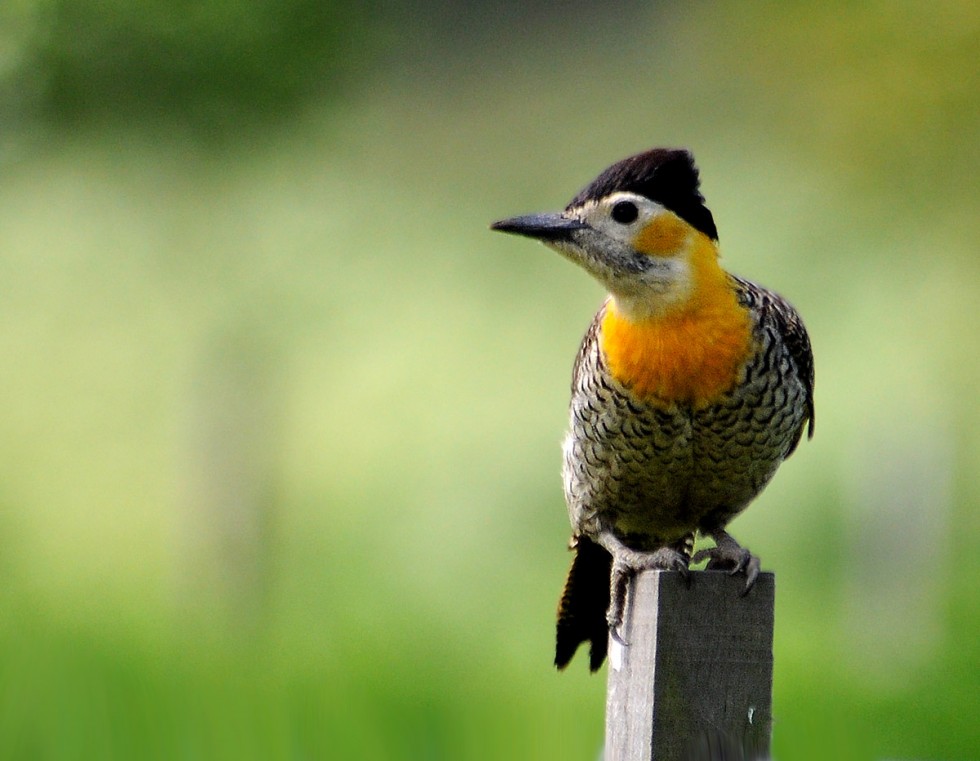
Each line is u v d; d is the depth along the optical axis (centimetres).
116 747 910
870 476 1502
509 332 2183
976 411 1723
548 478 1794
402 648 1328
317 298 1733
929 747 1113
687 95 2466
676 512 762
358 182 1931
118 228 1653
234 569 1560
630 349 706
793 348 732
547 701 1134
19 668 988
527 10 2730
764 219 2120
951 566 1516
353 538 1675
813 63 1273
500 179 2434
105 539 1702
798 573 1564
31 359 2047
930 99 1236
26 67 1255
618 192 702
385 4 1543
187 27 1256
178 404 1820
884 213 1348
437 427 1970
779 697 1195
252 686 1087
